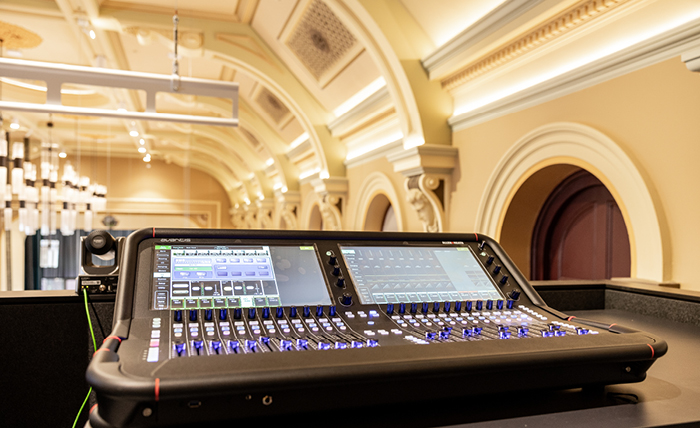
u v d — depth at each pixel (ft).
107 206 50.62
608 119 10.58
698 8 8.75
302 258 3.55
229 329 2.83
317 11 17.57
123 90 27.76
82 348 4.95
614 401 2.70
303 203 33.04
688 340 4.21
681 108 9.05
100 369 2.11
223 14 20.86
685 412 2.53
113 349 2.40
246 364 2.22
